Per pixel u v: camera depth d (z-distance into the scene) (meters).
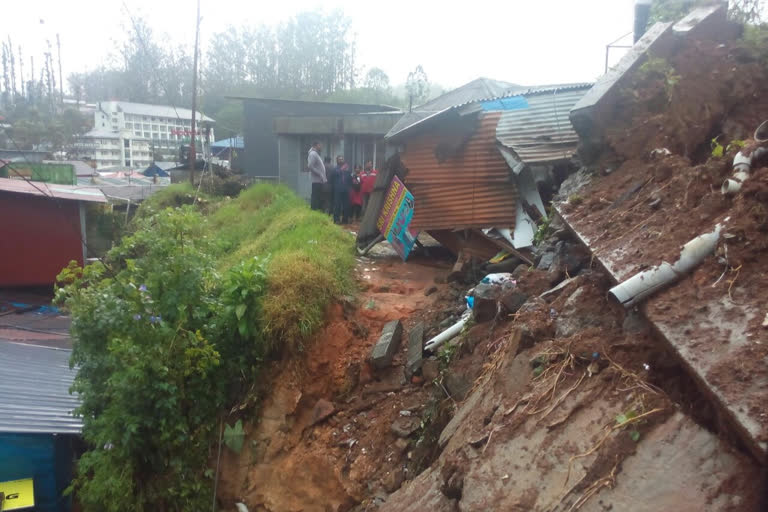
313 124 16.78
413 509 3.29
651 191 3.98
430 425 4.88
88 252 16.75
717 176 3.38
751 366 2.09
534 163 7.52
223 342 6.66
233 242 12.38
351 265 8.61
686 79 4.89
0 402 7.65
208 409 6.44
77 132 39.75
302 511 5.70
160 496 6.03
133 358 5.83
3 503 6.57
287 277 6.84
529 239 7.74
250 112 21.52
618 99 5.13
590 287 3.63
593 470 2.37
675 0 6.68
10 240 15.29
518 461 2.70
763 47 4.89
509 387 3.33
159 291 6.54
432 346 6.05
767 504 1.91
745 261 2.58
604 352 2.87
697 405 2.41
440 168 8.53
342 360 6.51
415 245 10.32
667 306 2.62
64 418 7.50
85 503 6.25
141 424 5.98
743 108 4.72
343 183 13.42
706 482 2.08
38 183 17.83
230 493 6.18
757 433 1.85
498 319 4.70
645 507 2.15
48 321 13.16
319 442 6.00
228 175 23.03
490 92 11.22
